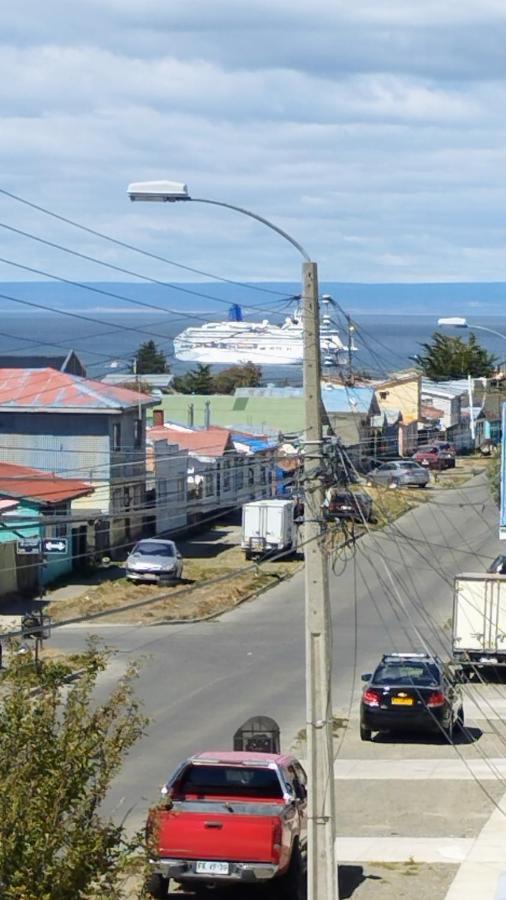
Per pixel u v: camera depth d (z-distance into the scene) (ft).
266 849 104.42
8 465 332.80
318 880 103.50
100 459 357.61
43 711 80.28
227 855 104.58
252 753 116.57
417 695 177.47
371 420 478.18
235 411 544.62
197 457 409.08
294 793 111.75
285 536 353.51
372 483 194.80
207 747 170.91
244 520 354.95
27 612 258.16
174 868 104.88
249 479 438.40
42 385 367.86
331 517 133.18
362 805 148.46
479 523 392.68
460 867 125.08
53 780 77.46
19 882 74.79
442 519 396.98
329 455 110.32
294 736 178.09
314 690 104.88
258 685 212.43
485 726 192.75
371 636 260.21
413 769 165.78
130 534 367.04
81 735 80.89
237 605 289.94
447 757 172.65
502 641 224.53
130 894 101.91
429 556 346.33
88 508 354.74
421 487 448.65
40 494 302.25
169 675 219.20
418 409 586.86
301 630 263.90
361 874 122.72
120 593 294.46
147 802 143.02
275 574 329.11
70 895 77.00
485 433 641.81
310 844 103.96
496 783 158.61
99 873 79.77
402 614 283.59
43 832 76.18
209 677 218.18
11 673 83.25
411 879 121.19
